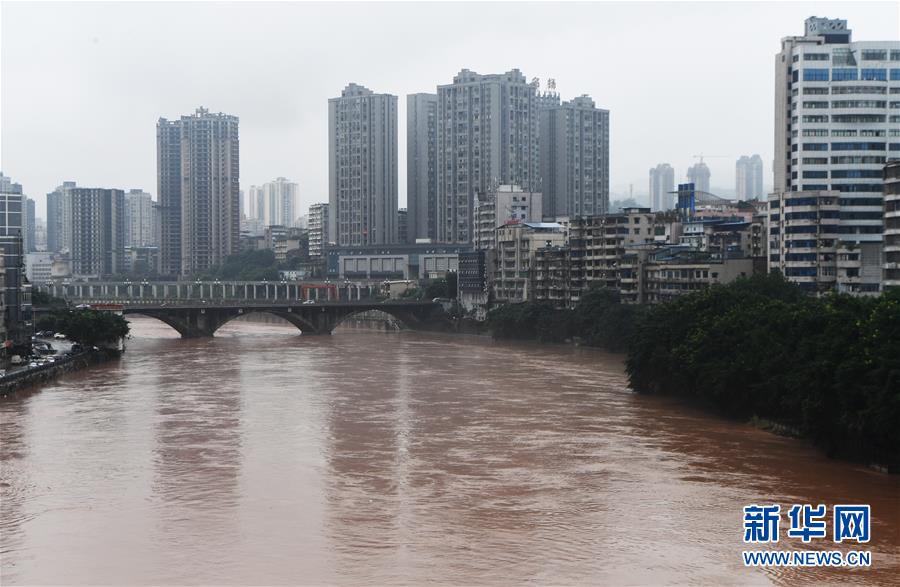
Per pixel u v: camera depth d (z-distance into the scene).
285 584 85.19
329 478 119.06
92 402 173.12
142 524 101.12
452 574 87.19
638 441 139.50
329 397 180.88
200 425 151.75
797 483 115.88
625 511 105.06
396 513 104.62
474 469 123.25
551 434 144.62
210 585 85.12
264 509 106.19
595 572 87.69
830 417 126.31
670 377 177.75
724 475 119.69
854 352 122.00
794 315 149.75
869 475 119.56
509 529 99.25
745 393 151.50
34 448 134.38
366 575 87.00
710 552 92.69
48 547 94.38
